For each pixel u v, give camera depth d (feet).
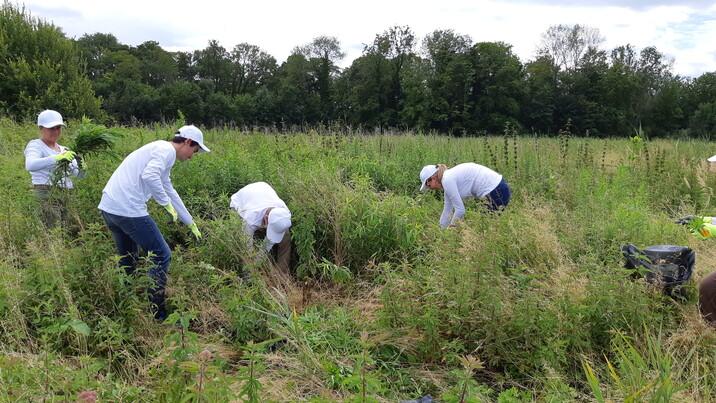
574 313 13.50
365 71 203.00
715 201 28.27
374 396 11.34
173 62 236.84
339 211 20.25
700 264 17.43
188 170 22.41
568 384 12.50
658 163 32.32
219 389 8.51
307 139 34.76
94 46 238.48
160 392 9.32
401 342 13.93
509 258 16.74
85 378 10.39
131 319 13.93
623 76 194.80
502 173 30.73
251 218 18.30
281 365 12.93
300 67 210.18
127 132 31.35
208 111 195.42
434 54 186.29
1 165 25.13
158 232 15.83
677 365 12.55
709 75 203.82
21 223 17.47
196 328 15.19
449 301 13.83
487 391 11.42
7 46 58.75
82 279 14.20
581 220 20.24
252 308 14.35
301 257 19.36
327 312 16.60
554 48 203.10
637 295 13.73
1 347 12.14
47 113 19.94
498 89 181.88
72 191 18.80
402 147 35.81
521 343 13.37
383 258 19.99
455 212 20.49
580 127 197.16
